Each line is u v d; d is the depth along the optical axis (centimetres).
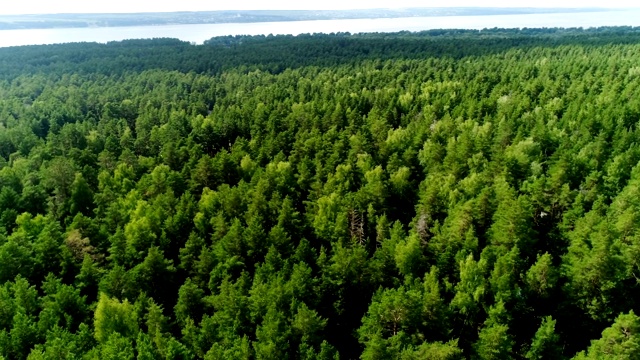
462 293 5059
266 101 15412
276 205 7625
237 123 13100
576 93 13250
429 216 7219
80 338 4875
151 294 6191
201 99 16775
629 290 5303
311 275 6069
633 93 12444
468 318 5122
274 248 6153
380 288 5266
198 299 5612
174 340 4575
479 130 10562
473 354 4778
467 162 8781
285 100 15025
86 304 5928
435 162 9256
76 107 15500
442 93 15250
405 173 8469
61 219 8262
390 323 4962
